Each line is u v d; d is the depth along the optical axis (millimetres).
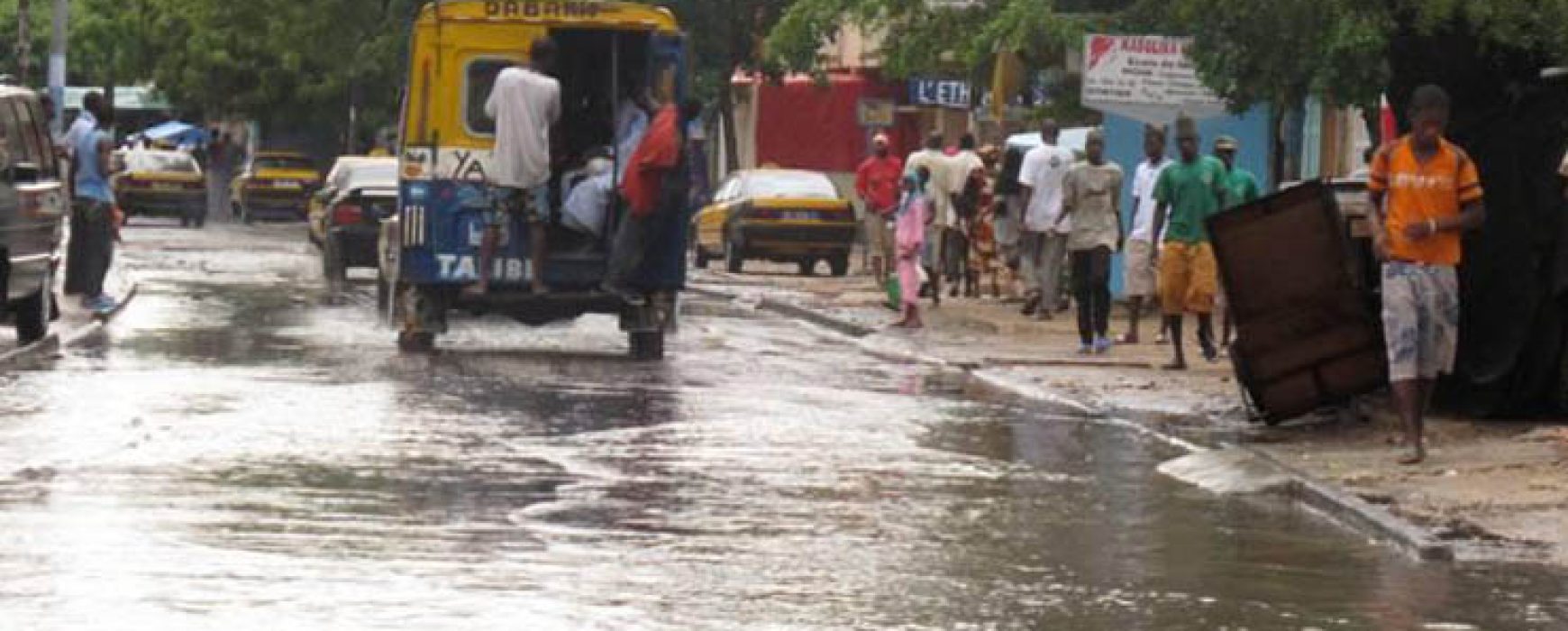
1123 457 18703
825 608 11836
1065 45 34125
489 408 20672
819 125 68438
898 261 33406
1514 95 20250
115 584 11875
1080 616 11859
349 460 16969
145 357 25156
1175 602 12312
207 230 67875
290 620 11094
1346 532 14984
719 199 52312
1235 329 20406
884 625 11453
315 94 78312
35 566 12328
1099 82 29719
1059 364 27328
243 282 40812
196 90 81062
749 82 69938
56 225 26547
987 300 39375
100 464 16359
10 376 22562
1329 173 39094
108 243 31359
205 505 14617
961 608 11961
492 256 26688
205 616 11148
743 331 32812
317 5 71750
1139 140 37844
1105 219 28375
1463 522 14961
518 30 26844
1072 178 28406
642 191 26203
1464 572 13453
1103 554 13875
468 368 24812
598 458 17516
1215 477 17266
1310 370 20125
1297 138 34312
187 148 90062
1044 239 34375
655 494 15742
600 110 27719
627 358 26891
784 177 50094
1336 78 26516
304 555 12883
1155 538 14562
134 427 18547
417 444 17969
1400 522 14688
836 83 68000
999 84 41656
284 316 32312
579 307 26938
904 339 31188
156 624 10922
